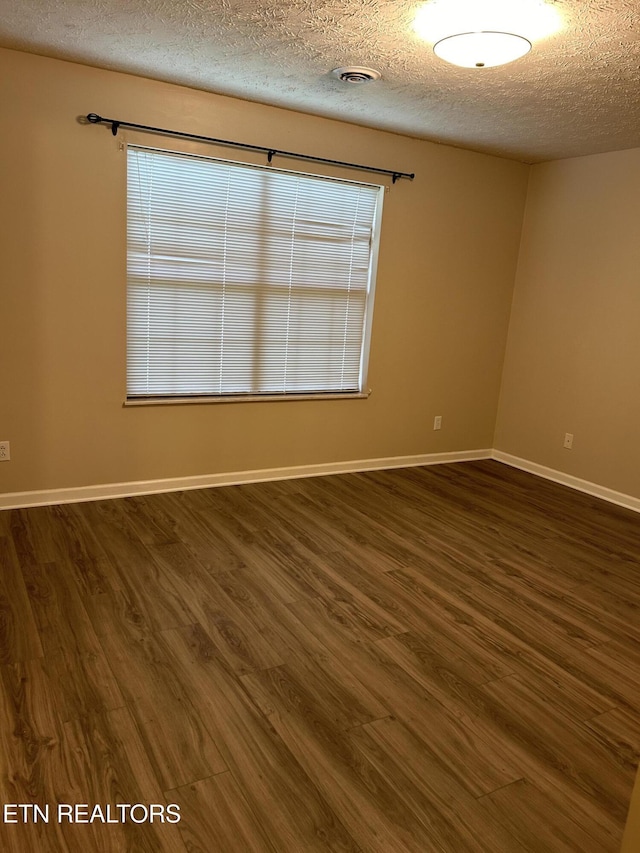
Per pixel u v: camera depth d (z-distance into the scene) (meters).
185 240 3.75
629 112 3.37
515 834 1.61
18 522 3.37
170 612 2.57
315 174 4.00
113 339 3.63
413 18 2.38
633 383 4.21
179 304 3.83
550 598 2.91
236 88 3.47
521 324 5.02
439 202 4.52
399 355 4.67
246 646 2.37
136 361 3.79
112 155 3.41
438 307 4.73
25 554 3.00
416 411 4.87
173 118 3.51
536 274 4.86
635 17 2.24
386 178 4.25
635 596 2.98
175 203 3.67
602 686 2.26
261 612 2.62
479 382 5.11
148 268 3.68
